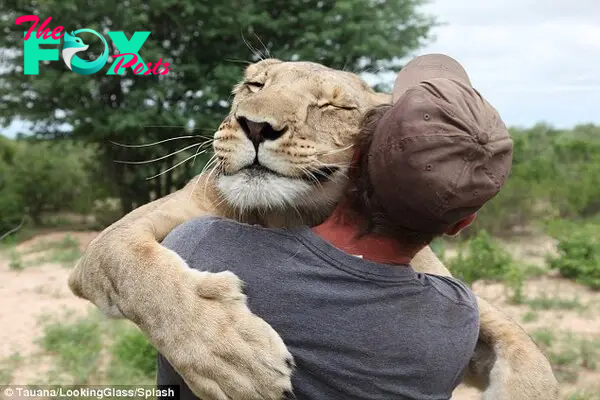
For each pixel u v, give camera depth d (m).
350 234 1.75
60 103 15.88
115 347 6.96
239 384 1.70
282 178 2.18
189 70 15.77
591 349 7.30
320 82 2.37
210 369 1.75
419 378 1.67
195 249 1.80
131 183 17.80
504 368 2.46
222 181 2.24
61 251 13.89
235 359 1.72
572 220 17.58
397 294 1.67
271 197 2.18
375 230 1.72
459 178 1.52
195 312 1.81
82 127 15.77
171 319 1.86
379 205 1.68
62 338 7.37
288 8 16.55
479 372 2.63
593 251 11.68
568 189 18.03
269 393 1.67
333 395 1.65
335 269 1.65
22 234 16.12
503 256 11.21
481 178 1.54
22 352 7.15
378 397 1.64
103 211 18.56
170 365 1.94
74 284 2.39
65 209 19.41
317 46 15.64
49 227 17.92
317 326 1.62
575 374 6.82
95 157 18.55
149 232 2.22
